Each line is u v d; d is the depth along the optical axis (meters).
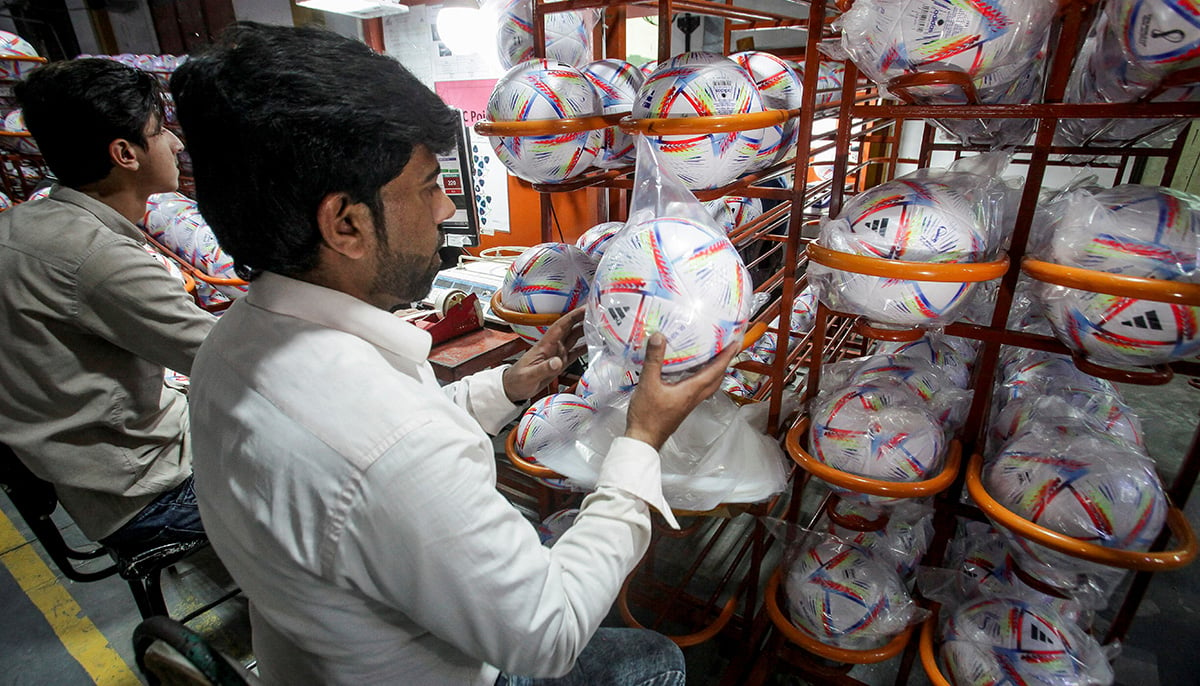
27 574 1.80
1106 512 0.78
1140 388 2.79
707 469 0.96
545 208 1.39
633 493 0.67
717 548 1.82
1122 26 0.67
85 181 1.19
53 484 1.13
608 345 0.76
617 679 0.88
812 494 2.09
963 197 0.81
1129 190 0.76
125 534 1.19
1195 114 0.65
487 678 0.75
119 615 1.65
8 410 1.07
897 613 1.07
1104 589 1.05
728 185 0.95
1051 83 0.77
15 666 1.50
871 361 1.19
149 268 1.11
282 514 0.53
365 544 0.52
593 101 1.00
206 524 0.63
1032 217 0.82
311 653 0.63
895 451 0.89
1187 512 1.91
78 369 1.10
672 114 0.84
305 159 0.50
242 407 0.56
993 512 0.84
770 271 2.38
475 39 1.90
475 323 1.79
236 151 0.50
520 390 1.03
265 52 0.49
